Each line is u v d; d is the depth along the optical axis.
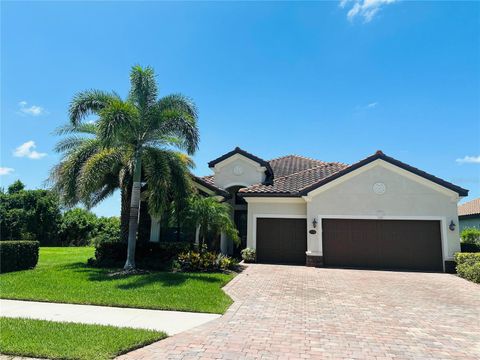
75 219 41.97
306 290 12.89
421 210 19.48
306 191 20.52
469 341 7.43
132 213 16.28
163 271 16.41
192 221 17.02
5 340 6.73
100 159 15.59
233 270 17.36
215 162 24.41
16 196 39.44
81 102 16.06
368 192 20.06
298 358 6.28
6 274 15.06
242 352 6.52
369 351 6.73
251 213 21.86
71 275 14.84
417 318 9.27
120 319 8.71
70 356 6.04
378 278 16.02
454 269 18.39
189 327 8.12
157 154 16.33
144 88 16.56
